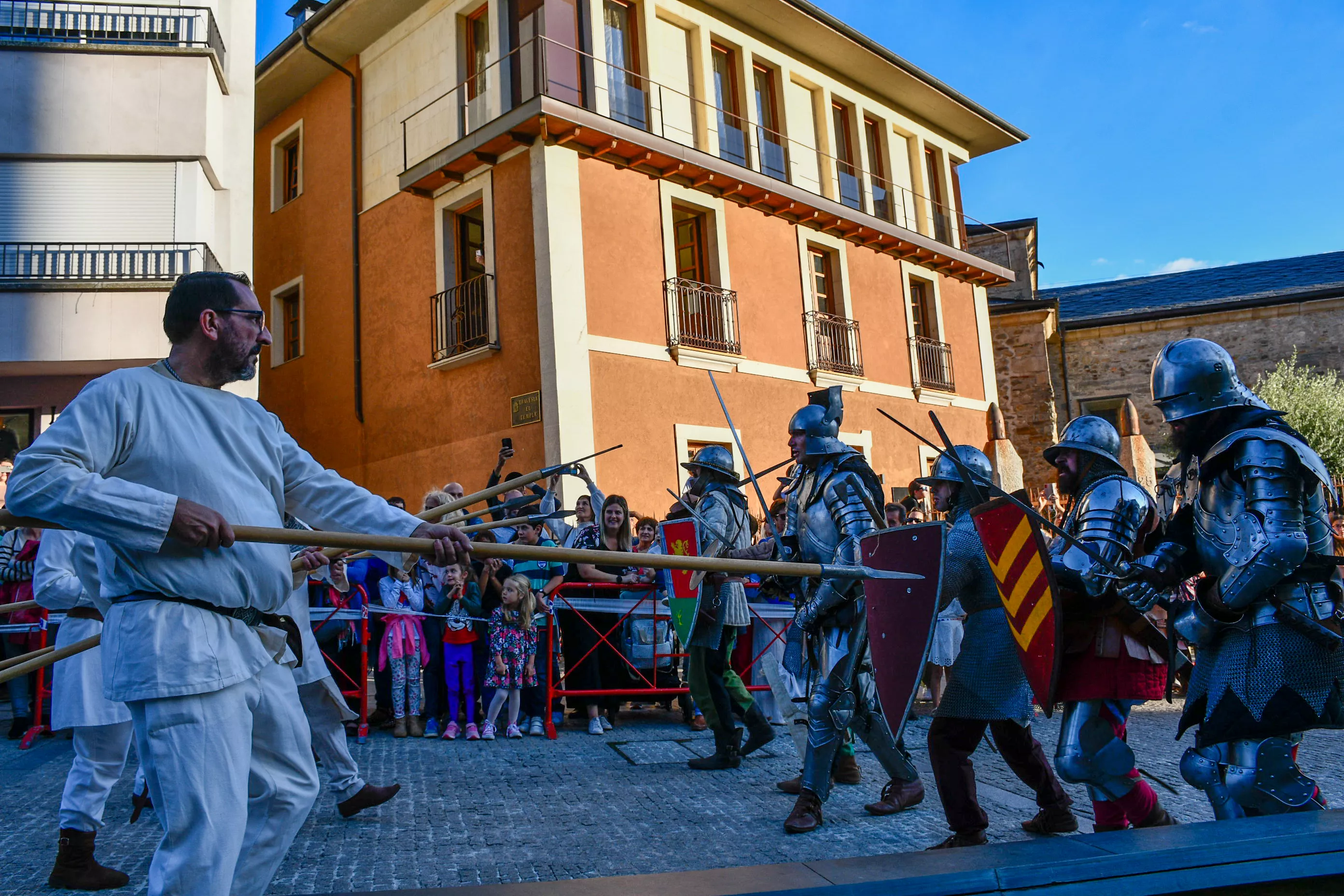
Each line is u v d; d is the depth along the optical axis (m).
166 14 13.51
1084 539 3.19
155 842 4.19
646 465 13.57
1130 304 30.42
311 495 2.62
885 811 4.46
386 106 16.14
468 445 13.95
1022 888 2.01
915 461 18.14
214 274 2.45
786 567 2.71
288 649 2.46
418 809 4.64
